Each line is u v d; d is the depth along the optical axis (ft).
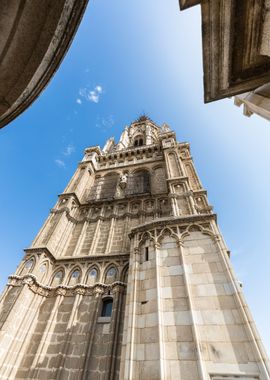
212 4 11.77
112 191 59.31
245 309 21.13
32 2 8.04
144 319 23.04
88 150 79.87
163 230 32.53
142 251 31.53
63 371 25.64
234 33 12.70
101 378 24.66
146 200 51.37
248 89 15.80
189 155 61.41
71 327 29.78
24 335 29.22
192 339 20.18
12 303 30.53
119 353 26.86
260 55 13.62
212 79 15.49
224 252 26.89
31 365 26.40
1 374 25.11
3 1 7.78
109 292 33.17
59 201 53.52
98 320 30.37
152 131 125.39
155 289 25.22
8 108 10.35
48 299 34.19
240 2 11.31
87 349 27.20
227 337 19.76
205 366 18.21
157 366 18.90
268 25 11.61
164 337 20.90
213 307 22.25
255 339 18.89
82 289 34.14
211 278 24.89
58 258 40.45
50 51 9.36
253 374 17.08
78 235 46.75
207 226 31.35
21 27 8.35
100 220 49.44
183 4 12.57
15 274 35.04
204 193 44.24
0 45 8.46
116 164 74.08
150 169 64.95
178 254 28.68
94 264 38.04
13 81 9.56
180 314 22.35
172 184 47.98
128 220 47.39
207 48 13.79
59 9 8.54
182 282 25.30
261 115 17.22
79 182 60.75
